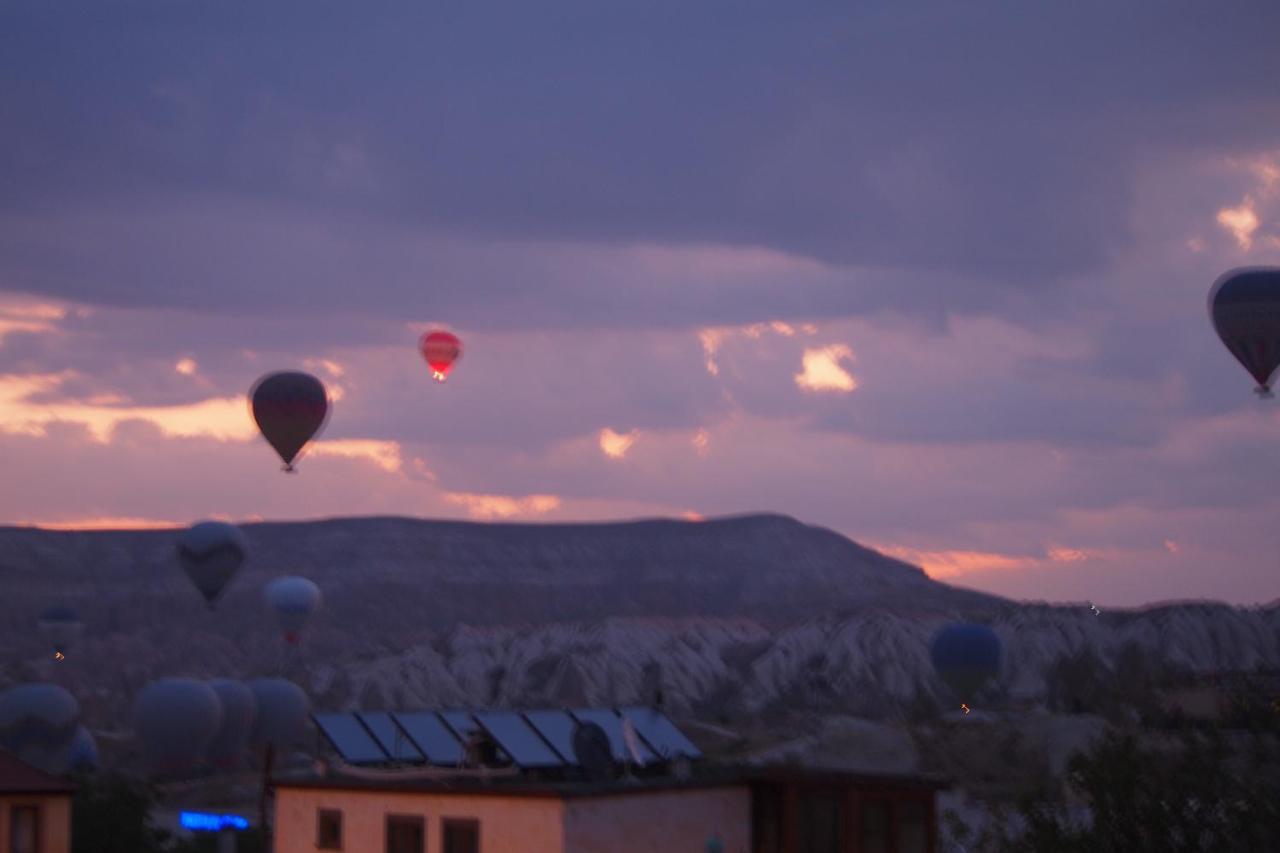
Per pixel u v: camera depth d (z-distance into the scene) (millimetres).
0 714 78000
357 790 30656
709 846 28859
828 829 30750
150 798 61469
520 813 28797
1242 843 30156
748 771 31891
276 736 82062
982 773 91375
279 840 31594
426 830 29797
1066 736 90812
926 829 31000
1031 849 32938
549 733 33062
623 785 29516
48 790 43188
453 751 33250
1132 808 31391
